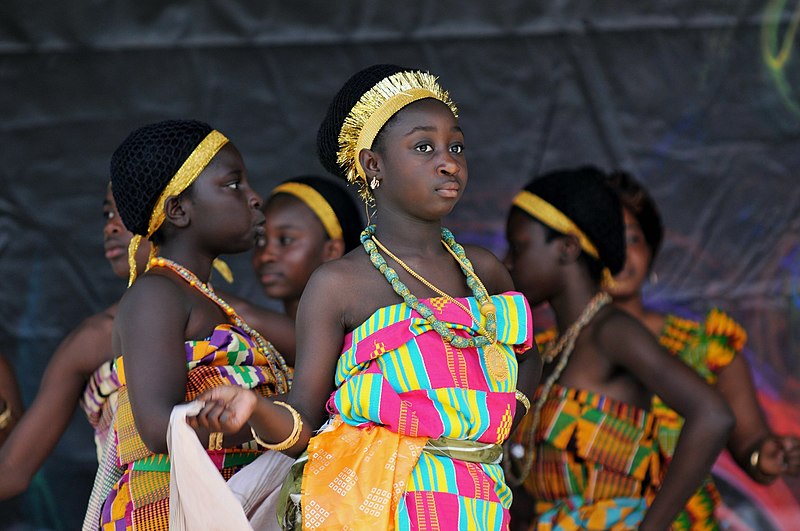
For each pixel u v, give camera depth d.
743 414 11.29
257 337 7.96
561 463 9.73
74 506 14.72
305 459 6.58
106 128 15.05
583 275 9.99
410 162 6.67
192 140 7.86
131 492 7.54
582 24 15.68
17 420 10.71
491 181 15.64
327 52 15.41
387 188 6.84
